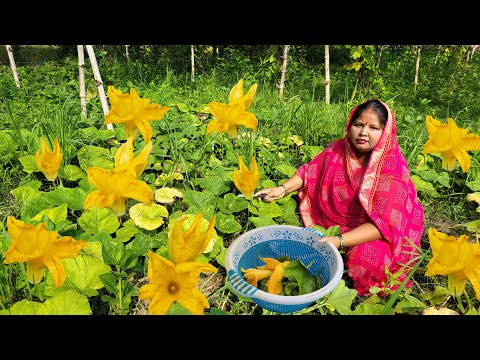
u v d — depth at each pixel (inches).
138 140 162.4
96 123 180.2
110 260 91.6
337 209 112.8
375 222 99.0
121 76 321.7
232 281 83.1
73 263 94.8
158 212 115.9
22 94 233.5
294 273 89.6
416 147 155.3
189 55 400.2
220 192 132.6
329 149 117.0
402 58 406.0
